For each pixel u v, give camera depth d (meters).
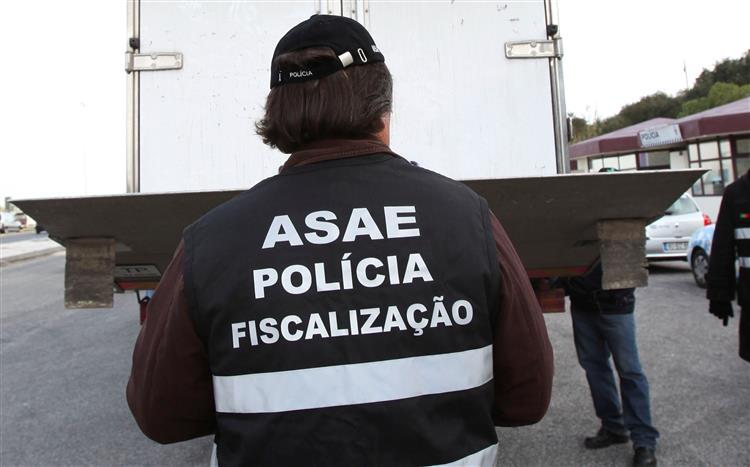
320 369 0.88
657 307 7.00
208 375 0.99
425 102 2.47
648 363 4.79
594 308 3.21
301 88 1.03
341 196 0.97
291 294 0.90
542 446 3.36
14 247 24.91
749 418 3.53
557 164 2.46
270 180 1.03
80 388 4.89
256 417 0.88
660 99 45.69
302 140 1.05
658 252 9.33
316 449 0.86
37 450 3.61
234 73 2.45
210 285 0.92
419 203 0.98
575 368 4.91
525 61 2.48
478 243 0.97
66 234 2.14
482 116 2.47
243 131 2.45
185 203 1.92
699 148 16.45
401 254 0.93
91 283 2.19
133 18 2.45
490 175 2.46
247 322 0.89
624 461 3.12
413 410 0.88
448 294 0.92
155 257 2.49
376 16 2.46
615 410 3.30
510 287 0.99
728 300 3.13
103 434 3.86
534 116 2.47
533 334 1.01
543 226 2.32
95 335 7.05
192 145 2.44
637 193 2.01
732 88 31.03
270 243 0.93
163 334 0.97
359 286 0.90
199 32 2.46
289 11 2.46
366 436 0.86
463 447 0.91
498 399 1.07
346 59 1.02
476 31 2.48
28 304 9.74
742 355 3.06
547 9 2.48
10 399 4.63
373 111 1.04
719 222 3.14
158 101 2.45
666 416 3.65
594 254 2.74
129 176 2.43
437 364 0.91
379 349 0.89
